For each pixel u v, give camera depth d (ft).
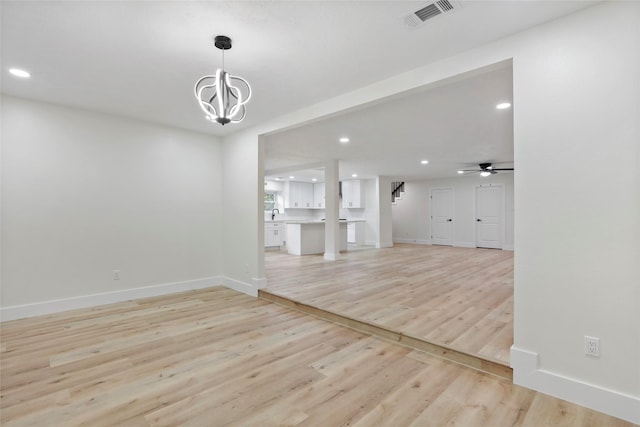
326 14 6.41
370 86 9.87
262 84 9.83
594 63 6.15
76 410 6.19
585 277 6.28
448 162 23.81
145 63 8.53
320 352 8.79
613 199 6.00
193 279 15.57
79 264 12.42
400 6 6.17
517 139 6.99
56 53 7.98
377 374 7.61
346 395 6.73
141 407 6.29
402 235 37.78
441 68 8.31
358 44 7.55
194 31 7.03
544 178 6.69
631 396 5.83
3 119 10.87
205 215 15.98
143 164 13.98
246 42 7.48
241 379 7.35
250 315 11.84
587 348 6.25
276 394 6.75
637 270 5.80
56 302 11.90
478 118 13.07
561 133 6.49
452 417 6.00
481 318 10.62
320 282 15.76
